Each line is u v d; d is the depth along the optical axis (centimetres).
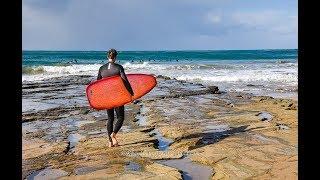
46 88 2142
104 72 735
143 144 761
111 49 730
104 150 719
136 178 533
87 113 1267
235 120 1061
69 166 614
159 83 2444
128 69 4556
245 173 553
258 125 968
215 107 1366
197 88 2097
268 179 516
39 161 653
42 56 9144
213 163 620
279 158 637
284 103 1409
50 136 888
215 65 5019
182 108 1343
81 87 2203
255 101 1524
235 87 2378
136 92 834
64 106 1413
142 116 1197
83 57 8469
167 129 923
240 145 742
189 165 619
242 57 8631
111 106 719
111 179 531
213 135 855
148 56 9369
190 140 782
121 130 930
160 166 591
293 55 9525
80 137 880
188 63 5997
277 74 3381
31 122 1099
